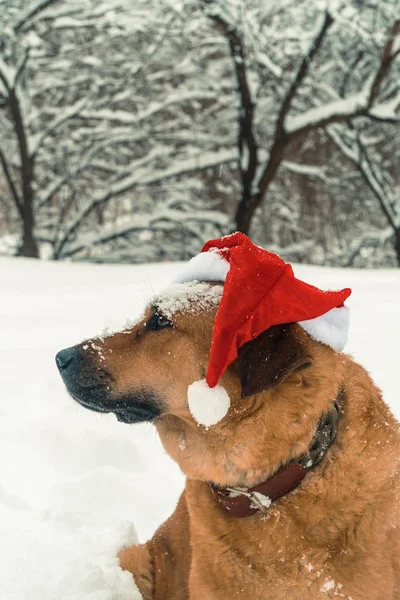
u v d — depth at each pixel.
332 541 2.66
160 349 2.97
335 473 2.71
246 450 2.80
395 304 8.70
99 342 3.08
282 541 2.70
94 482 4.26
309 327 2.85
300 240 24.75
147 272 13.20
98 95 22.20
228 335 2.61
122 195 23.36
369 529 2.64
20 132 19.97
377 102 21.83
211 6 18.08
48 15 18.78
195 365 2.90
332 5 17.73
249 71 20.16
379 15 19.25
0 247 25.16
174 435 3.06
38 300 10.05
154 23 18.91
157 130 21.64
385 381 5.36
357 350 6.27
